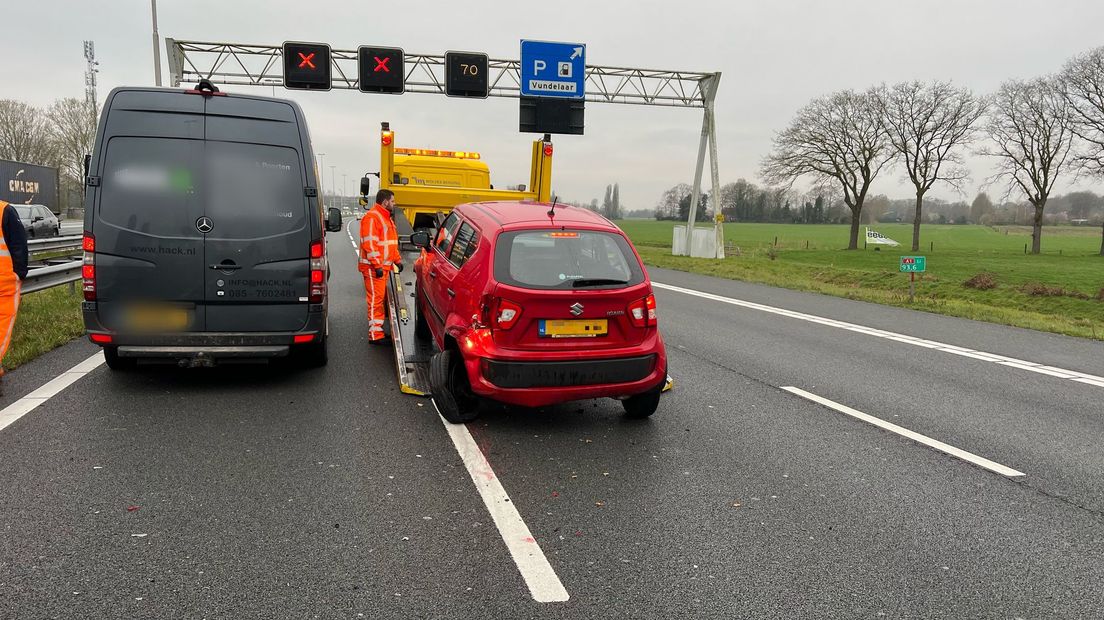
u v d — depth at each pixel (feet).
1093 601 10.02
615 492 13.48
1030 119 146.51
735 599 9.82
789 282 58.18
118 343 18.75
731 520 12.39
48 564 10.11
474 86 71.56
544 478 14.08
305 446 15.46
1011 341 31.99
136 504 12.20
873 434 17.56
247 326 19.54
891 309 43.01
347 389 20.35
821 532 12.01
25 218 82.89
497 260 16.48
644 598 9.78
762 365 25.52
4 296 18.48
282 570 10.18
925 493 13.84
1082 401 21.15
